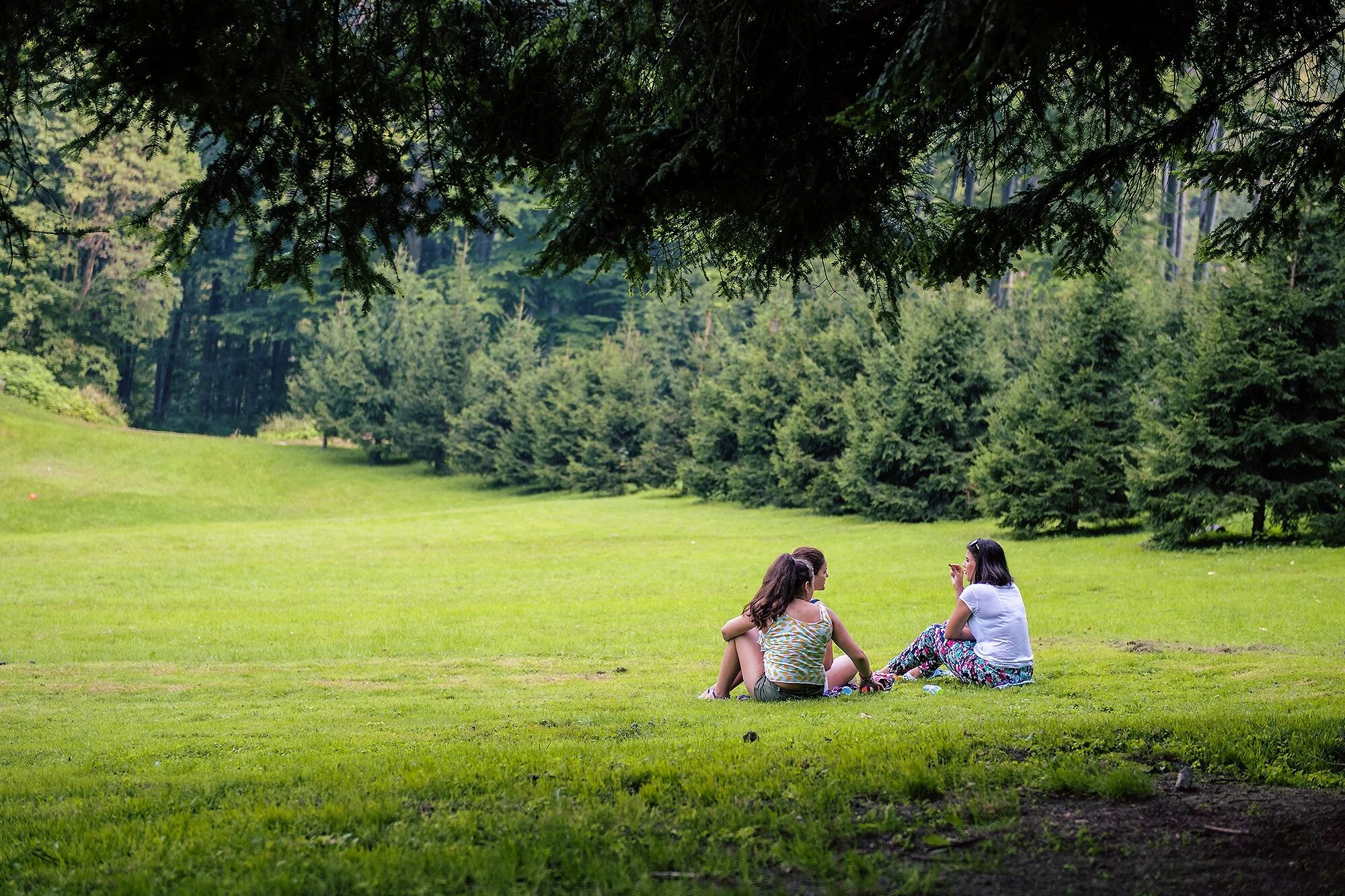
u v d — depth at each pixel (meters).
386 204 6.77
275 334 87.44
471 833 4.61
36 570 27.53
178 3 5.33
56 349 69.62
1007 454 32.19
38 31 5.69
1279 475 25.84
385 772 6.13
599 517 43.31
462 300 68.19
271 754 7.61
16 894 4.11
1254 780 5.40
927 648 10.12
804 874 4.07
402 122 6.75
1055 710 8.24
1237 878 3.98
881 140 6.50
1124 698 9.05
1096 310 32.06
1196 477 26.19
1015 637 9.76
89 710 10.88
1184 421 25.62
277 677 13.30
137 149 59.34
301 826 4.81
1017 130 7.14
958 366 39.34
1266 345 24.89
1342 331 25.11
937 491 39.47
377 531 37.72
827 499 43.06
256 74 5.65
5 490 49.19
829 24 6.00
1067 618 16.31
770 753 6.05
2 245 6.74
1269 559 23.14
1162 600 18.08
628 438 58.97
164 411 91.31
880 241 7.34
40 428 58.75
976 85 5.63
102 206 62.75
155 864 4.34
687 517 43.25
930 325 39.44
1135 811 4.84
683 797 5.16
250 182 6.64
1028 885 3.95
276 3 5.56
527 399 61.88
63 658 15.22
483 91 6.46
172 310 88.19
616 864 4.09
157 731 9.30
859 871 4.04
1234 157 8.07
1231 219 8.80
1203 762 5.71
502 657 14.90
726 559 29.67
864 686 9.31
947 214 7.66
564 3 6.29
